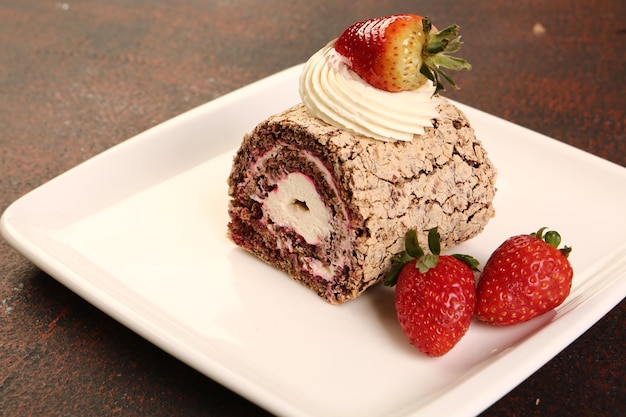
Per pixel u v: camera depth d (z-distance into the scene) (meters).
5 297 0.43
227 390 0.39
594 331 0.42
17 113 0.56
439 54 0.40
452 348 0.40
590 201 0.48
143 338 0.41
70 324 0.42
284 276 0.44
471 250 0.45
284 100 0.53
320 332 0.41
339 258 0.42
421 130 0.41
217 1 0.69
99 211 0.47
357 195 0.40
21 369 0.40
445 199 0.42
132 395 0.39
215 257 0.45
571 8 0.67
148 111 0.56
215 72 0.60
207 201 0.48
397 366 0.39
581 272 0.44
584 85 0.58
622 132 0.54
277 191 0.43
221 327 0.41
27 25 0.65
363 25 0.41
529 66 0.60
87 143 0.53
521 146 0.50
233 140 0.51
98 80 0.59
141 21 0.66
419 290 0.39
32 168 0.51
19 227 0.43
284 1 0.69
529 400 0.39
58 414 0.38
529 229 0.46
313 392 0.38
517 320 0.40
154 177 0.49
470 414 0.36
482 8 0.67
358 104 0.40
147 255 0.44
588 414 0.38
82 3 0.68
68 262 0.43
